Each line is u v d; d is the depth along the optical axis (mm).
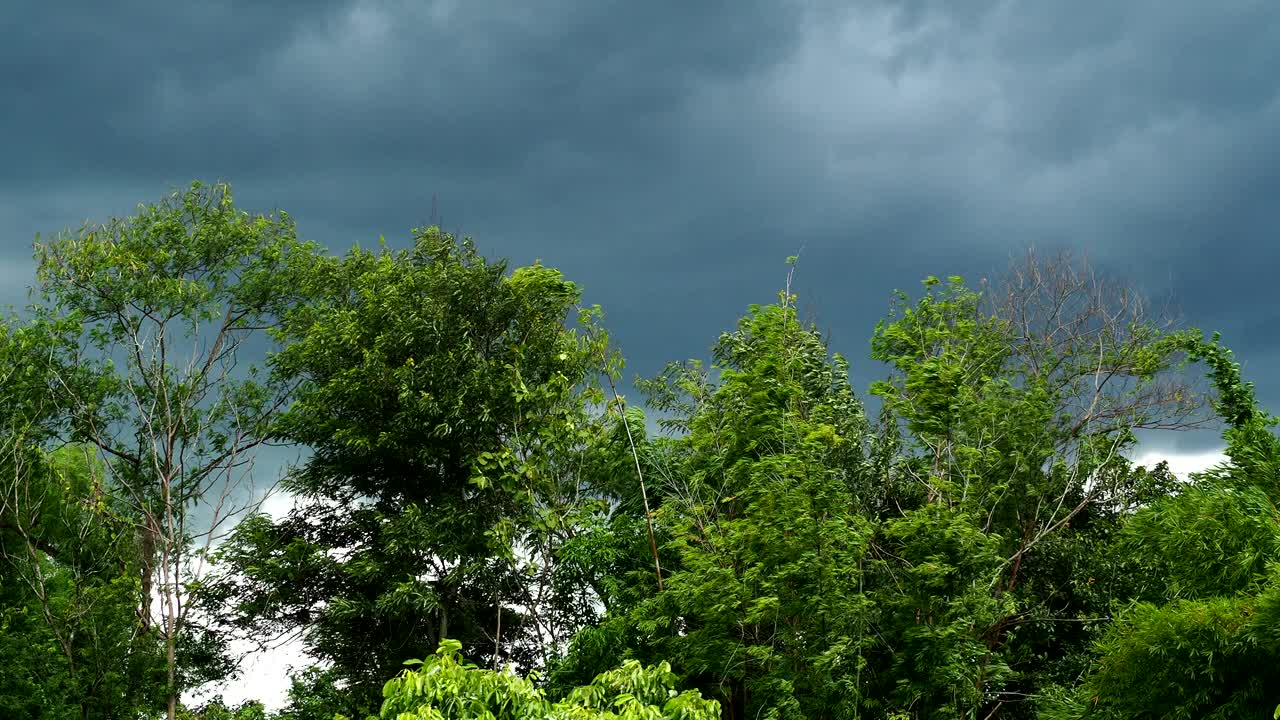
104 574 26562
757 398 21094
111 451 29672
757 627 19766
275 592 27125
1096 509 26297
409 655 26641
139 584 25234
